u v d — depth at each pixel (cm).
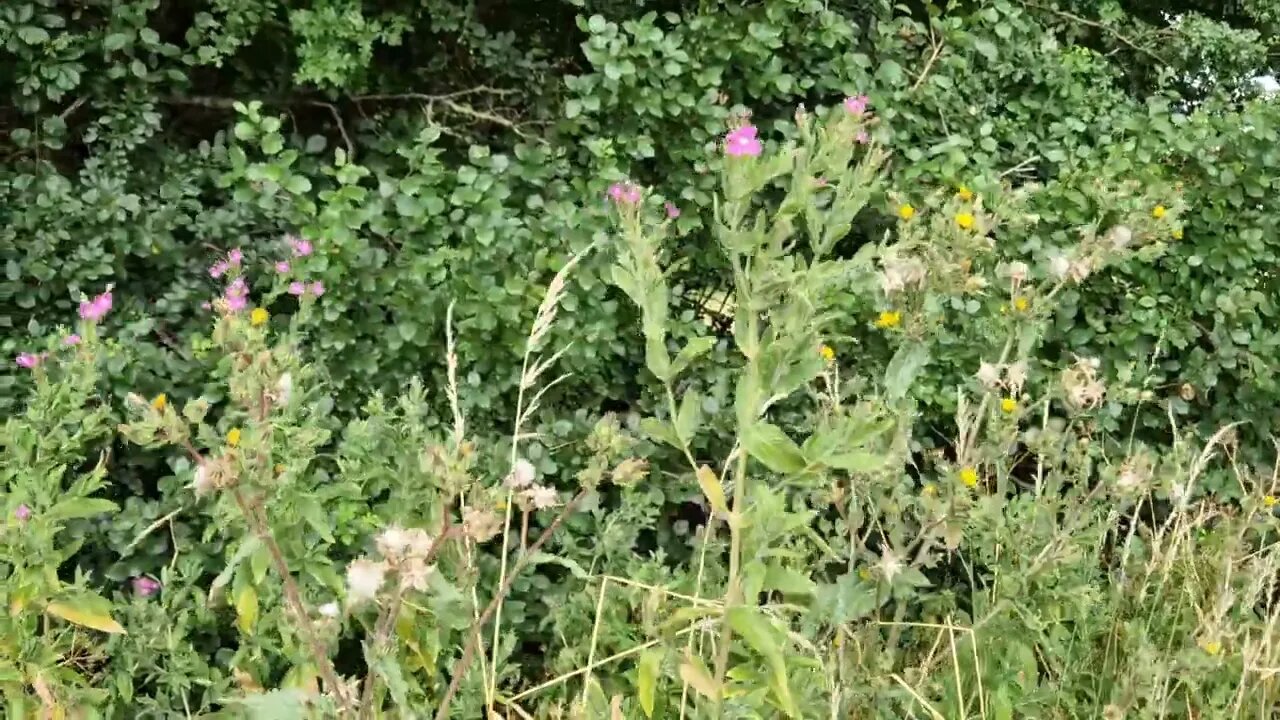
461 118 343
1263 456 336
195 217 296
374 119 341
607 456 167
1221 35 434
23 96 276
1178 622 264
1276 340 323
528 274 273
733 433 283
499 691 224
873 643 221
